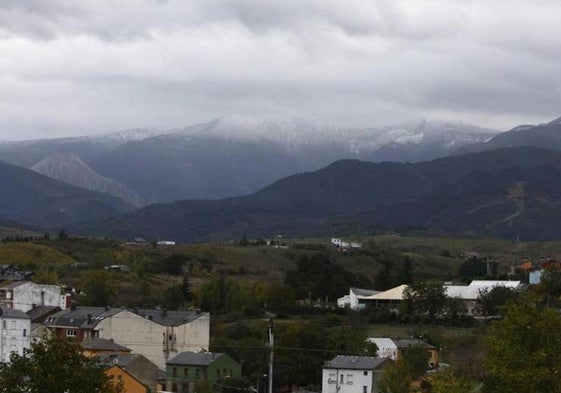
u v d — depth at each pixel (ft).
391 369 602.03
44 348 370.73
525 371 397.60
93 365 374.84
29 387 360.89
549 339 410.72
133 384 596.70
